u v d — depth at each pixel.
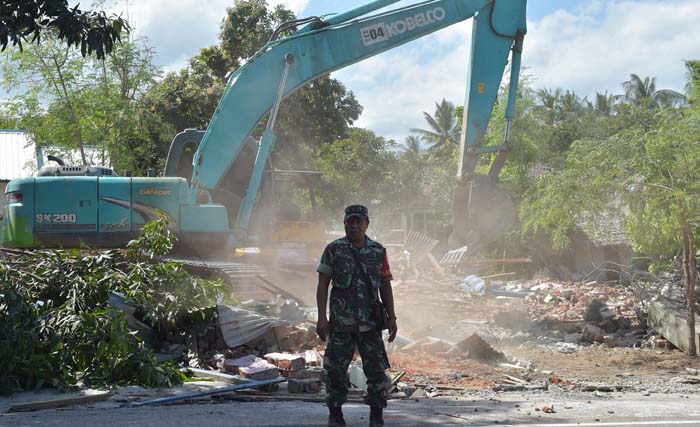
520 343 15.44
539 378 11.23
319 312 5.85
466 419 6.68
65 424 6.04
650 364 13.13
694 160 13.14
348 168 47.78
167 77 37.94
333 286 5.86
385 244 36.72
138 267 10.41
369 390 5.90
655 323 15.41
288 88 16.58
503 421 6.58
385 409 7.41
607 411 7.30
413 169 50.28
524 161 32.47
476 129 17.20
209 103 37.12
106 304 9.59
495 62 17.27
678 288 16.81
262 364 9.34
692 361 13.26
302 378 9.41
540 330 16.78
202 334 10.52
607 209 14.45
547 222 15.59
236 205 17.20
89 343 8.41
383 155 50.09
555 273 30.66
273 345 10.98
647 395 9.58
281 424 6.09
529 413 7.12
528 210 16.61
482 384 10.36
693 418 6.86
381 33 16.84
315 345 11.51
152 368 8.38
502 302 21.94
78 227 14.97
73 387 7.91
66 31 10.09
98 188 15.06
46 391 7.86
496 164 16.89
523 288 26.61
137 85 32.69
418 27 17.00
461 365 11.80
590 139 14.83
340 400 5.83
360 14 16.89
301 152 41.62
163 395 7.87
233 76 16.55
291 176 19.20
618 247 29.33
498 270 31.73
